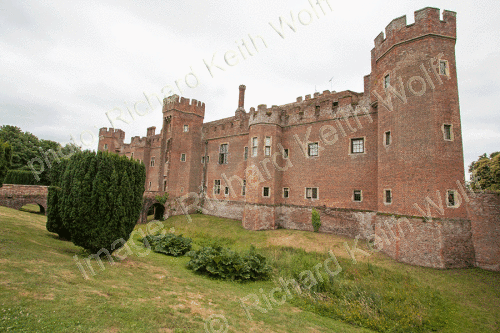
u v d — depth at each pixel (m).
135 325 4.57
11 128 37.09
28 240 8.71
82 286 5.78
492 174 22.45
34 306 4.35
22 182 28.38
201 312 5.89
